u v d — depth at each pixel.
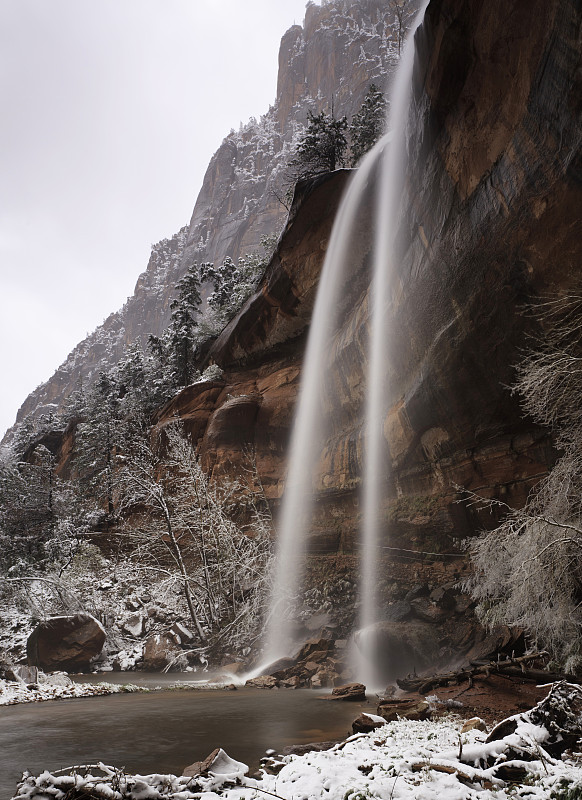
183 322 42.59
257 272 38.25
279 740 6.83
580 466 9.16
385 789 4.30
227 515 22.17
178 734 7.33
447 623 12.48
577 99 8.73
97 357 184.62
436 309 13.89
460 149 12.46
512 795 4.18
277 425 24.66
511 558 9.73
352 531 18.78
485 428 13.46
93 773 5.45
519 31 10.02
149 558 24.69
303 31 196.50
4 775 5.49
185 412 29.17
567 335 9.99
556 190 9.66
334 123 31.86
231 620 18.64
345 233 21.17
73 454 47.56
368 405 18.81
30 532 33.53
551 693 5.63
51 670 17.33
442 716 7.33
